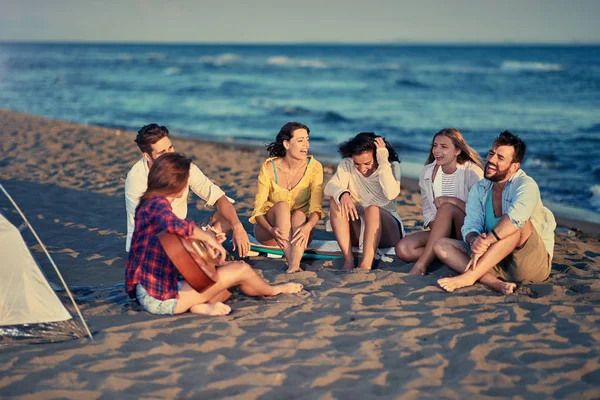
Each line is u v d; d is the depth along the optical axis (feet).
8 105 86.94
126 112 80.53
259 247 16.99
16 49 452.35
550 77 138.92
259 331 11.75
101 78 149.28
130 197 15.34
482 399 9.27
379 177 15.85
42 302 11.93
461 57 257.96
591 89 108.47
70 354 10.78
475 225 14.24
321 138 57.47
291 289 13.70
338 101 97.19
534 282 14.29
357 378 9.95
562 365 10.31
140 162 15.55
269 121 72.38
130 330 11.71
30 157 34.27
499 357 10.63
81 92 110.83
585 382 9.78
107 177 28.91
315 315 12.48
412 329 11.71
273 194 16.56
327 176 33.94
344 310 12.75
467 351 10.77
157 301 12.18
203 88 122.21
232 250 17.44
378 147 16.05
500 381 9.78
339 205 15.75
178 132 62.18
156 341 11.27
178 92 113.09
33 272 11.89
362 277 14.56
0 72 168.66
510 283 13.62
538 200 13.65
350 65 201.57
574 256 17.62
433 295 13.35
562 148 48.52
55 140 41.06
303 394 9.46
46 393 9.42
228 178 29.84
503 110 80.33
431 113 78.84
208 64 213.25
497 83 125.90
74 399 9.27
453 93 107.45
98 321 12.26
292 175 16.47
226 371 10.19
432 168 15.99
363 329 11.80
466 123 67.56
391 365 10.39
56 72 171.32
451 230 15.70
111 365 10.38
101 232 19.61
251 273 12.94
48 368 10.27
